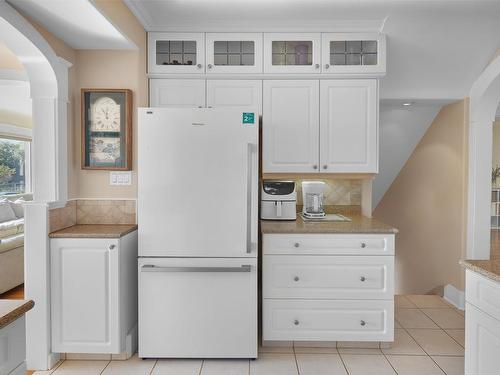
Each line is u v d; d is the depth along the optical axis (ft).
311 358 8.23
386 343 8.70
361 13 8.87
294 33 9.51
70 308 7.82
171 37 9.49
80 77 8.86
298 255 8.52
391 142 13.70
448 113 11.84
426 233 13.28
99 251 7.77
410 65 10.18
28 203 7.64
